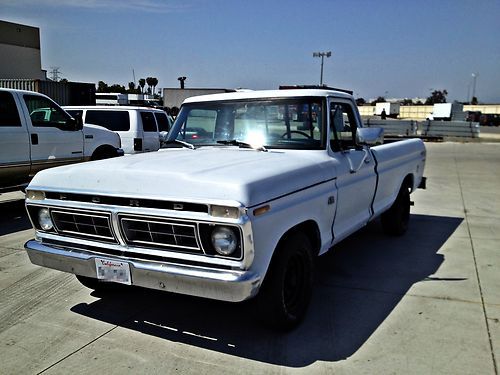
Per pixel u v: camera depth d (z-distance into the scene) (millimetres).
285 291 3494
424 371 3062
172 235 3102
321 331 3623
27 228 6859
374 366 3127
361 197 4746
